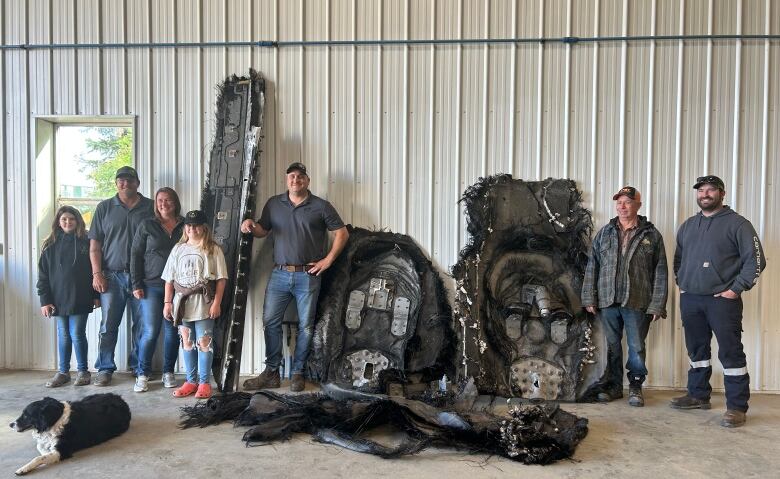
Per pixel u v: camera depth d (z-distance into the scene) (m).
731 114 4.29
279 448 3.04
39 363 4.66
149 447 3.04
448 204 4.45
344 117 4.49
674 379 4.31
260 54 4.51
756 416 3.67
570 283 4.27
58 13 4.59
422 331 4.24
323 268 4.14
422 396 3.80
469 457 2.95
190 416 3.44
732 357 3.55
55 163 4.81
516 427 3.03
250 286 4.50
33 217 4.65
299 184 4.14
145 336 4.09
